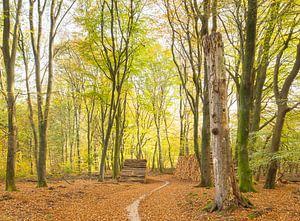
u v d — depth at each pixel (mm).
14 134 15242
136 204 12289
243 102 12781
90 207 11406
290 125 17906
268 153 13789
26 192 14477
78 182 22891
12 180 14969
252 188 12797
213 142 9227
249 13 12312
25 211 9938
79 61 32094
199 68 17750
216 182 9164
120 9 22203
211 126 9242
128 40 21922
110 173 36062
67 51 31531
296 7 13977
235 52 20688
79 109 37188
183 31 18828
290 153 12672
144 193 16281
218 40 9117
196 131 18078
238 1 13836
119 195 15234
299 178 21781
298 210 8625
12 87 15133
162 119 44469
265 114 22250
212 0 14406
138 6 21516
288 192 12820
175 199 13070
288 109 13727
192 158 27359
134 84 36844
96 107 37031
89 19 21141
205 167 17484
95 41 22391
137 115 40688
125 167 26812
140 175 25953
